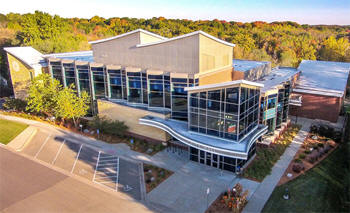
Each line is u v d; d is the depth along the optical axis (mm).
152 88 42406
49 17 94125
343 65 65000
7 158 39188
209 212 26906
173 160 37031
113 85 47531
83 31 141250
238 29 149875
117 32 145000
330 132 42469
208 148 33094
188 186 31188
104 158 38219
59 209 28062
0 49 93875
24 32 92625
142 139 43250
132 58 44906
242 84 31281
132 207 28016
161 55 41625
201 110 35156
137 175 33844
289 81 44156
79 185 32156
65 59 52500
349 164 32625
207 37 39500
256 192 29672
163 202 28656
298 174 32906
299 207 27172
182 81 39469
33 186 32219
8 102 57250
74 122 48406
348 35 148625
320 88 50750
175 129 37906
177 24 152000
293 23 189500
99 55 48781
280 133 43500
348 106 57656
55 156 39344
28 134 46594
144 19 163750
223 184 31344
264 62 57656
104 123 44062
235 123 32875
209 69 41844
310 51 106188
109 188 31406
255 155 37156
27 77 58125
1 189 31672
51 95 50469
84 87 51719
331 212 26250
